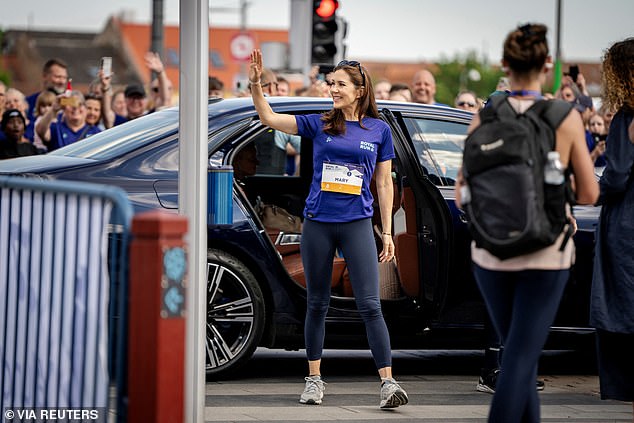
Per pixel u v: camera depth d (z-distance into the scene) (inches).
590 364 591.2
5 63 4640.8
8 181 313.7
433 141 526.6
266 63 1101.1
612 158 388.2
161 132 499.8
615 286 388.8
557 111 316.5
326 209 443.8
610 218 392.5
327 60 983.0
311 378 458.6
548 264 313.3
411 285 505.4
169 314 274.5
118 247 287.9
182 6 358.9
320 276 450.0
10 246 315.6
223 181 373.1
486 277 323.9
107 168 480.4
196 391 354.6
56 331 297.6
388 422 424.2
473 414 444.5
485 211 308.5
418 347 520.7
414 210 503.5
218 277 486.3
